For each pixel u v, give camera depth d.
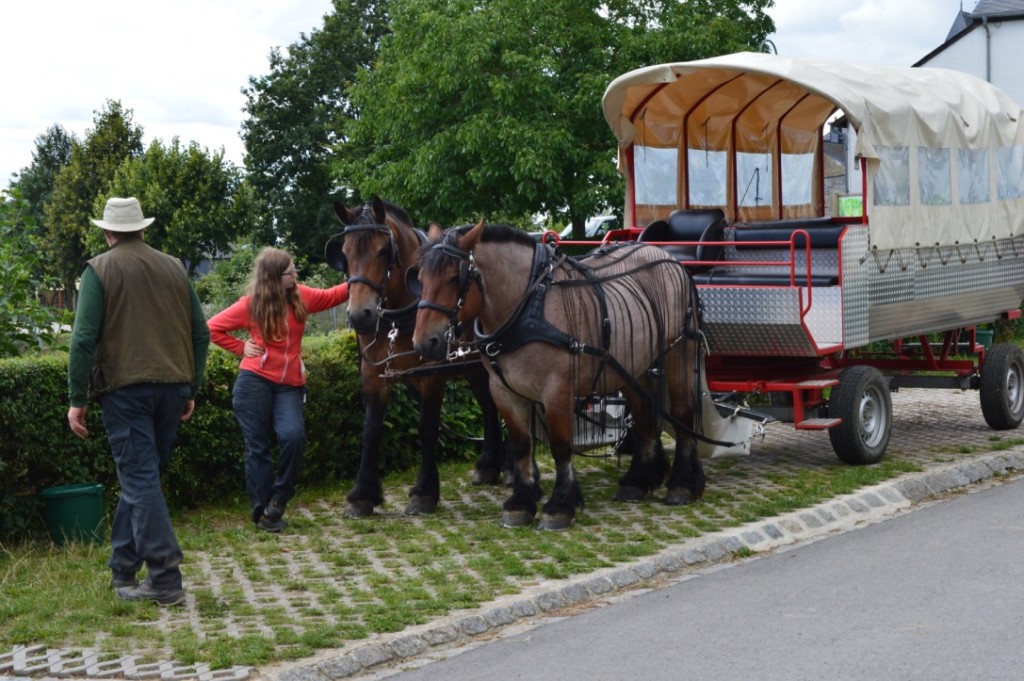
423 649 5.55
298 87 53.09
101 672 5.08
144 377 6.06
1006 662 5.04
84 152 54.03
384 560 7.15
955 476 9.59
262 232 50.75
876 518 8.41
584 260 8.37
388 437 10.12
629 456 10.74
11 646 5.48
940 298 11.02
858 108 9.66
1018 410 11.99
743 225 11.02
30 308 10.38
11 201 10.84
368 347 8.28
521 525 7.93
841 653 5.26
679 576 6.88
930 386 11.86
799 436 11.89
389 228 7.97
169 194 47.16
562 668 5.20
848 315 9.48
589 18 22.92
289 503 9.03
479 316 7.50
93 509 7.60
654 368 8.52
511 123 21.50
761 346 9.52
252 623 5.82
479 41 22.23
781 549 7.54
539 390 7.64
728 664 5.17
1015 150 12.45
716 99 11.44
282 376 7.96
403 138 24.95
